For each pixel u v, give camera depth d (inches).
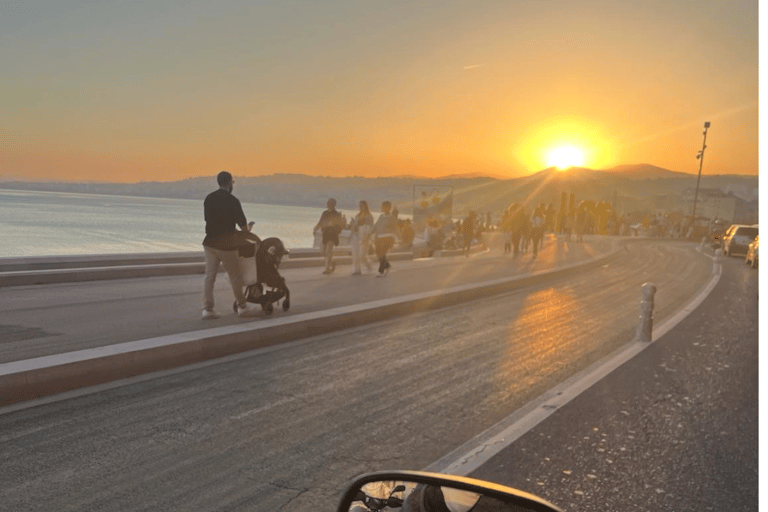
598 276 840.3
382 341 371.9
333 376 287.0
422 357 335.0
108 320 366.3
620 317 506.6
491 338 396.5
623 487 180.7
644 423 239.9
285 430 213.2
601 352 371.2
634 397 275.7
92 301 433.1
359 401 250.5
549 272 776.3
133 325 353.1
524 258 1029.8
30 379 237.9
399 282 625.6
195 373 280.7
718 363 355.3
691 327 473.4
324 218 683.4
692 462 202.1
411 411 241.6
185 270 619.8
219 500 158.6
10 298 433.1
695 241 2305.6
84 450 186.4
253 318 384.5
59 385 247.8
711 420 247.8
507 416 242.2
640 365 339.6
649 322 406.6
